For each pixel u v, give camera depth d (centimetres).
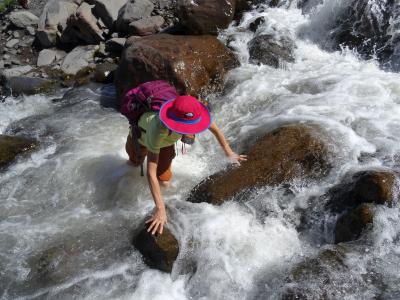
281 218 243
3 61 439
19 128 341
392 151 261
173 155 259
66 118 348
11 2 507
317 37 404
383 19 377
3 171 300
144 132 233
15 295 223
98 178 282
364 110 298
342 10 395
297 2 436
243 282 216
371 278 203
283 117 294
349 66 368
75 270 230
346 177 247
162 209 225
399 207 226
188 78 344
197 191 259
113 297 218
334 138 267
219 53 368
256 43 384
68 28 443
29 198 278
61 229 253
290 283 202
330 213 240
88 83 398
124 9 440
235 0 428
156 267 226
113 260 233
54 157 303
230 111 331
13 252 242
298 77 355
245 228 236
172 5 460
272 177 254
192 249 226
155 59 344
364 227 221
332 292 198
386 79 332
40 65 429
